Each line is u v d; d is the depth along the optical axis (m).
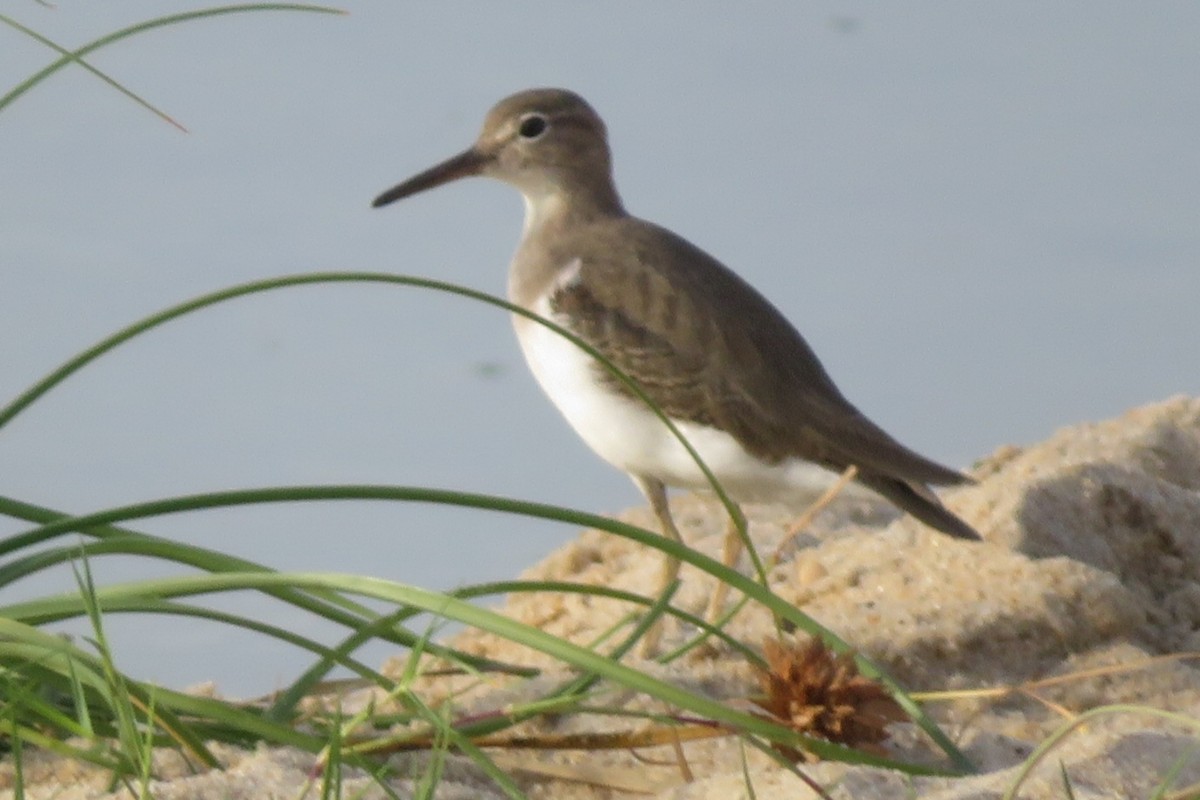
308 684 8.17
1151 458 14.01
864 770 7.51
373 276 7.96
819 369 12.55
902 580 11.12
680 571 12.61
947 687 10.18
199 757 7.68
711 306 12.33
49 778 7.91
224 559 8.33
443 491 7.94
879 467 11.88
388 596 7.52
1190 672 10.27
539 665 11.33
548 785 8.16
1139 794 7.39
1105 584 10.80
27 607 8.02
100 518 7.96
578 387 12.38
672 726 8.15
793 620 8.16
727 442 12.09
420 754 8.08
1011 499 11.84
